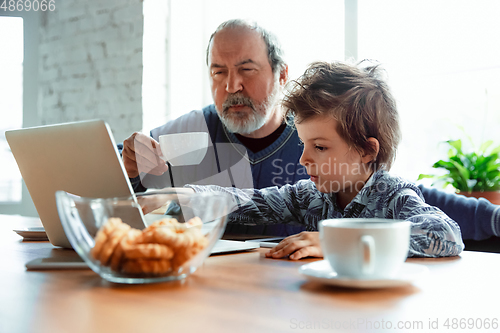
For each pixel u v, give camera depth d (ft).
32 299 1.50
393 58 7.34
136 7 8.64
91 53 9.21
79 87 9.39
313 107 3.27
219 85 5.27
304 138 3.41
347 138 3.29
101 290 1.62
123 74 8.80
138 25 8.63
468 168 6.07
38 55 9.89
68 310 1.36
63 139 2.29
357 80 3.42
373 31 7.41
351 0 7.33
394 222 1.78
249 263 2.16
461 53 6.86
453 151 6.42
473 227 3.51
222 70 5.17
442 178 6.26
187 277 1.83
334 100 3.26
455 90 6.99
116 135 8.91
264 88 5.19
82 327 1.20
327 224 1.73
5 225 4.12
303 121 3.34
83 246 1.64
